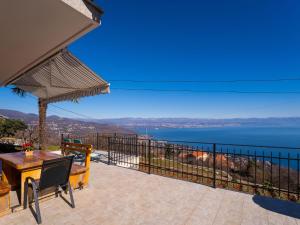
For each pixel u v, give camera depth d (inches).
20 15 89.9
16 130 512.1
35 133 431.2
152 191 171.2
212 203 149.3
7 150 357.4
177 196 161.2
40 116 378.0
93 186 181.2
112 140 307.0
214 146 185.6
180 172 220.4
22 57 148.1
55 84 224.5
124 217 128.3
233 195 163.9
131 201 151.3
